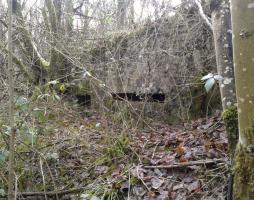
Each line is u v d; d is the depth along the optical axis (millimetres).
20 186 3785
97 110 6668
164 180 3602
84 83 6617
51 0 7457
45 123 4484
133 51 6816
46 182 4035
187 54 6094
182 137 4605
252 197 2033
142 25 6934
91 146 4645
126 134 4898
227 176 3309
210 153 3818
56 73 6441
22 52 5883
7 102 4234
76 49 6555
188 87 6035
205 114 5844
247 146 2039
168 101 6273
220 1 3117
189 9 6191
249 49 1918
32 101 4086
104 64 7090
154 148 4383
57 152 4453
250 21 1896
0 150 3436
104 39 7211
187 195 3330
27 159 4102
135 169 3809
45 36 5871
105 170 4098
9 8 2518
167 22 6422
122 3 8328
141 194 3479
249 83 1945
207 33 5852
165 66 6352
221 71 3094
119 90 6914
